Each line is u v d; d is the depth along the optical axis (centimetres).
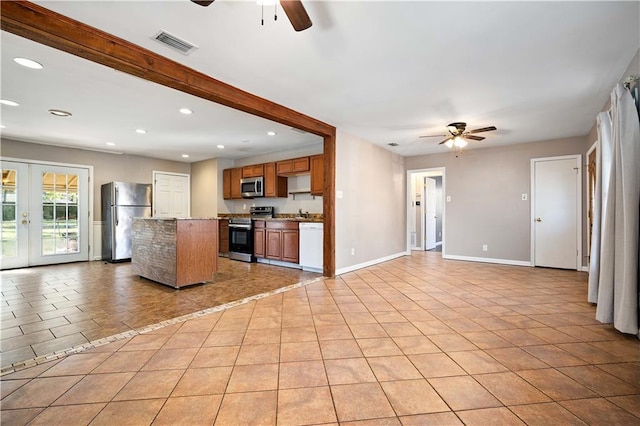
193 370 190
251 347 221
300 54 240
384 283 411
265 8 184
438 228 941
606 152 296
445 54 240
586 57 245
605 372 186
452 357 206
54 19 189
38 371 189
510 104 351
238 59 247
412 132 476
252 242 596
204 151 640
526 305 314
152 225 421
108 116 399
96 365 196
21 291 371
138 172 680
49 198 560
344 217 473
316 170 546
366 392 167
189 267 389
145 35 214
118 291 372
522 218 546
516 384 174
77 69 270
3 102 348
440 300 333
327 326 260
